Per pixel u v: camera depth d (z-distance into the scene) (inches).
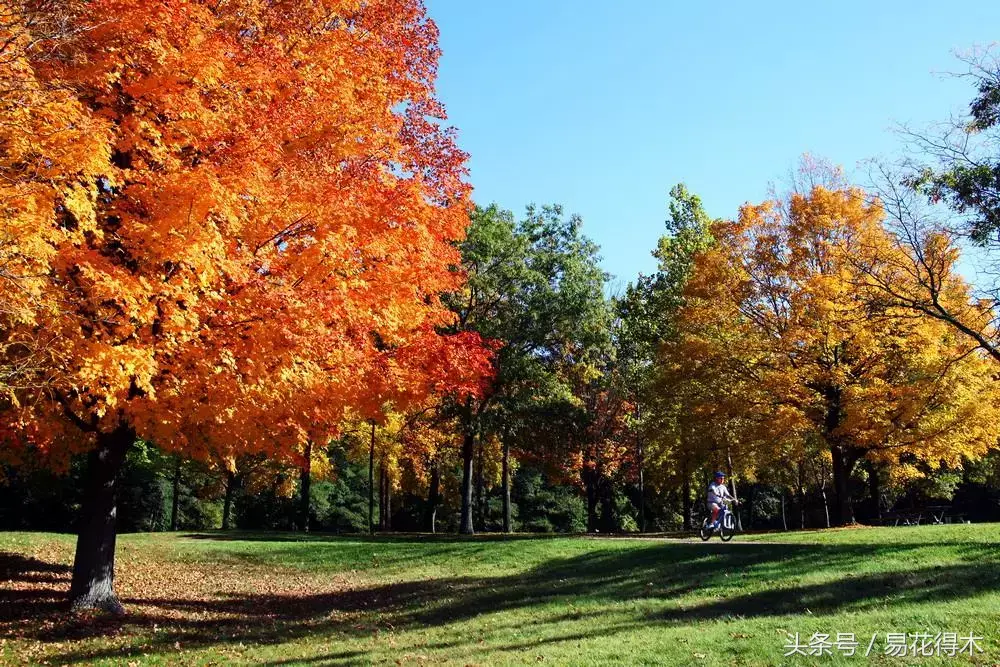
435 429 1524.4
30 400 386.6
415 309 471.8
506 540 901.8
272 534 1151.6
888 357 908.0
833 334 842.2
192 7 369.4
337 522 2176.4
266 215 384.5
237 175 369.4
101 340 336.8
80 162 302.4
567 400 1440.7
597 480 1636.3
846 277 818.8
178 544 911.7
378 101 471.8
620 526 2095.2
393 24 510.6
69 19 317.4
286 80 415.2
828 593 411.8
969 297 640.4
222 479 1756.9
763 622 343.9
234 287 388.5
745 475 1454.2
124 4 343.6
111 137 348.2
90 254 330.6
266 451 472.1
